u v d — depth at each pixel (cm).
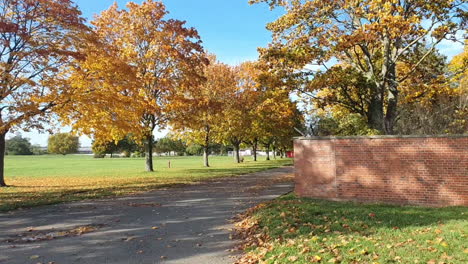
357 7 1852
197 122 3244
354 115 2539
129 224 984
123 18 2902
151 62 2822
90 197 1564
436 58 2248
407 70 2344
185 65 2850
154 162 6219
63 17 1802
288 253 631
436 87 1984
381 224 823
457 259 533
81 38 1897
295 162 1382
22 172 3575
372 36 1712
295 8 1992
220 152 12506
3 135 2017
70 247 752
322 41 1861
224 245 756
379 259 557
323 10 1889
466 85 2325
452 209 1030
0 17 1652
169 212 1169
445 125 2191
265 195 1531
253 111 4012
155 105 2519
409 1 1784
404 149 1209
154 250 724
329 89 2114
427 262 530
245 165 4409
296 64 1970
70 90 1898
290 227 825
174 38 2883
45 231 908
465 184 1121
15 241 806
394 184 1216
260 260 615
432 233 703
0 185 2031
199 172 3145
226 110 4016
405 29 1634
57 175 3075
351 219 895
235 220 1016
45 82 1800
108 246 758
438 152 1163
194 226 950
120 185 2084
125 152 10925
